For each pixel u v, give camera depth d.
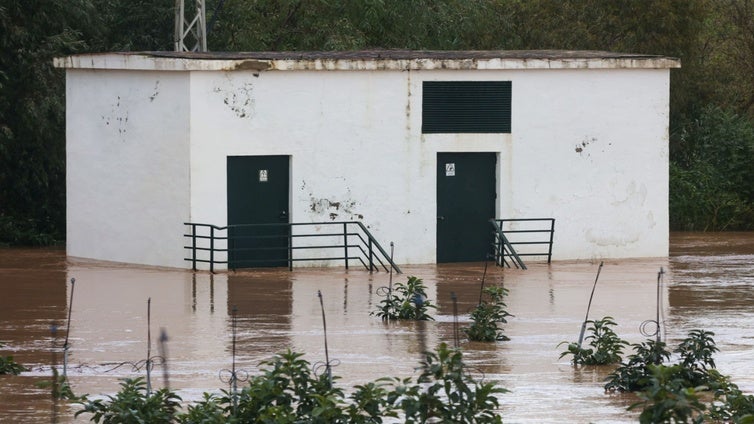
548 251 66.12
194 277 57.75
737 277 60.28
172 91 60.41
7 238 74.44
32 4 74.62
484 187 65.50
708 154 91.12
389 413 28.36
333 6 92.06
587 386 35.91
